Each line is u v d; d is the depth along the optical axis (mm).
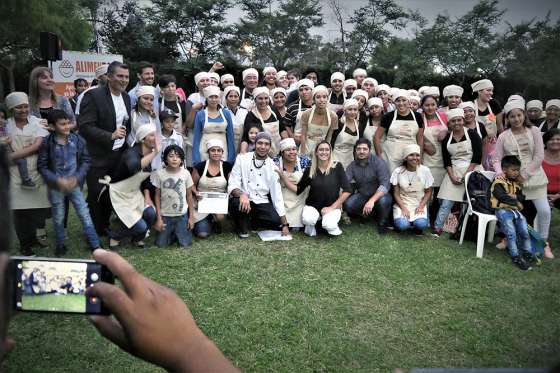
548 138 5477
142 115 5117
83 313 747
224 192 5422
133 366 2779
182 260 4477
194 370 439
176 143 5352
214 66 6941
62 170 4184
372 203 5523
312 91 6410
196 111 5895
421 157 5922
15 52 14852
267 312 3482
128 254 4613
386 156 5906
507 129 5320
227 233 5441
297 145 6246
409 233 5617
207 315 3406
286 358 2910
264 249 4879
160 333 448
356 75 7789
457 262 4676
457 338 3207
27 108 4098
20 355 2830
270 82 7164
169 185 4777
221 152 5324
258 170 5348
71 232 5168
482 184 5223
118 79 4824
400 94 5797
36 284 748
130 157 4555
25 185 4102
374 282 4098
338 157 6070
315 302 3678
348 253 4812
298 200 5523
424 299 3807
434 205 6184
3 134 3896
